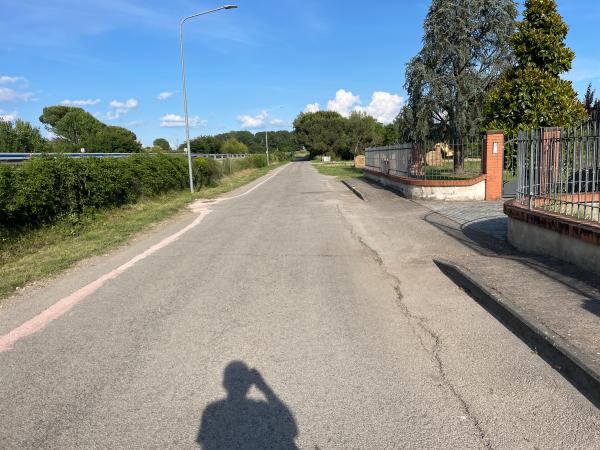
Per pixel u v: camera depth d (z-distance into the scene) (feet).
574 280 16.71
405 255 24.80
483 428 9.27
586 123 19.01
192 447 8.96
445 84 60.59
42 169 34.14
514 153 45.75
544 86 44.06
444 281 19.71
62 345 13.85
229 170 124.06
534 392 10.49
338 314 16.07
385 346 13.29
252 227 36.11
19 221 31.01
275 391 10.95
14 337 14.53
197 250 27.58
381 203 48.32
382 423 9.58
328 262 23.86
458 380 11.19
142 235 33.73
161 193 61.72
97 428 9.63
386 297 17.88
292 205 50.93
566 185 20.97
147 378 11.71
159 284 20.30
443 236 29.25
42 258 25.98
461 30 59.57
